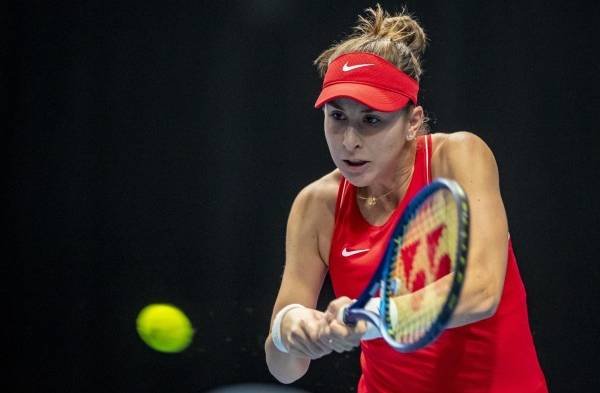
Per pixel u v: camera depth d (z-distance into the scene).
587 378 18.67
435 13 19.14
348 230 9.48
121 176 20.22
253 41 19.86
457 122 19.06
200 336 19.75
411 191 9.05
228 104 19.89
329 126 8.88
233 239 19.80
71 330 20.20
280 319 9.23
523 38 19.00
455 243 6.82
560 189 18.88
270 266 19.66
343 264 9.45
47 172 20.48
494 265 8.27
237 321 19.70
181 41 20.12
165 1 20.19
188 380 19.67
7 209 20.69
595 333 18.67
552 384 18.75
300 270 9.92
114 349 19.98
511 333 9.15
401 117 8.86
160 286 19.98
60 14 20.45
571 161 18.88
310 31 19.66
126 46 20.27
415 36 9.25
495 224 8.48
